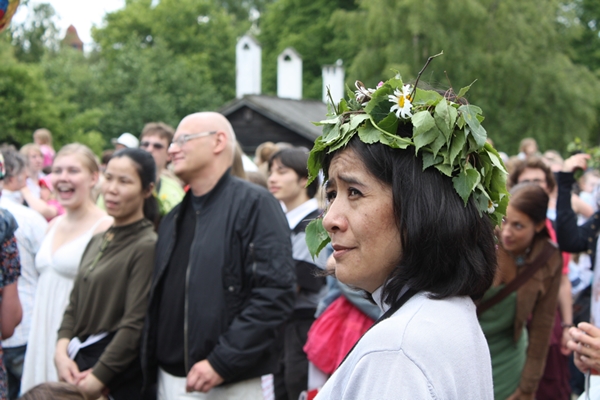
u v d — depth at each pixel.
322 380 3.37
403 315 1.17
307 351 3.35
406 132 1.25
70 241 3.60
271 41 37.84
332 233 1.28
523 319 3.03
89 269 3.23
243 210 2.86
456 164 1.23
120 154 3.28
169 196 4.84
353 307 3.25
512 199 3.01
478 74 22.38
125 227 3.25
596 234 3.37
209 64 43.81
